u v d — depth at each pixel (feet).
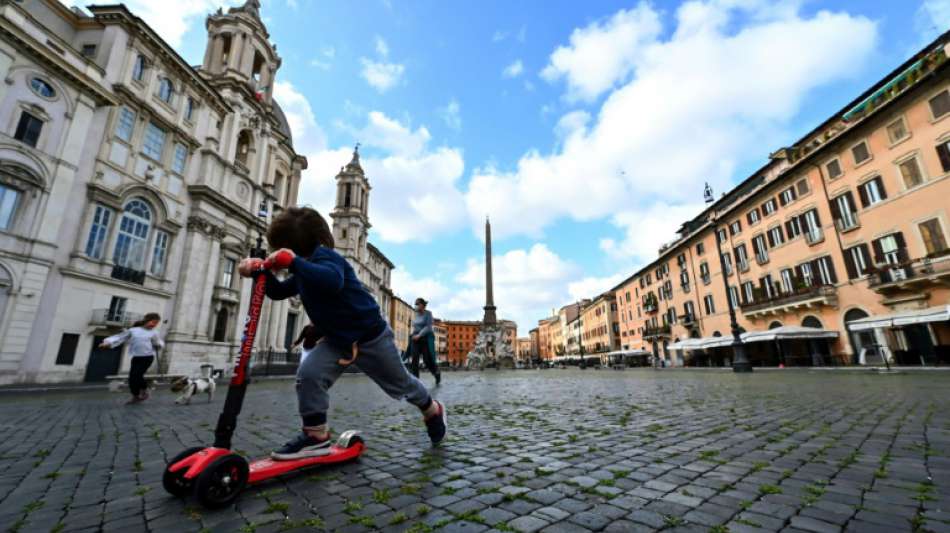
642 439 11.04
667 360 140.05
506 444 10.61
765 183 93.04
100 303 56.59
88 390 42.16
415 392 9.72
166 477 6.36
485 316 149.79
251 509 6.06
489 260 153.89
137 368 24.91
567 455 9.33
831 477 7.33
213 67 94.63
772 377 45.01
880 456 8.67
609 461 8.74
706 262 116.16
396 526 5.45
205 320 74.43
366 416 16.51
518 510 6.00
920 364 61.52
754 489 6.79
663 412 16.49
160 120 67.77
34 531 5.28
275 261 7.11
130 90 62.49
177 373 67.05
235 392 6.74
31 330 48.78
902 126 64.49
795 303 82.07
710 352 114.32
